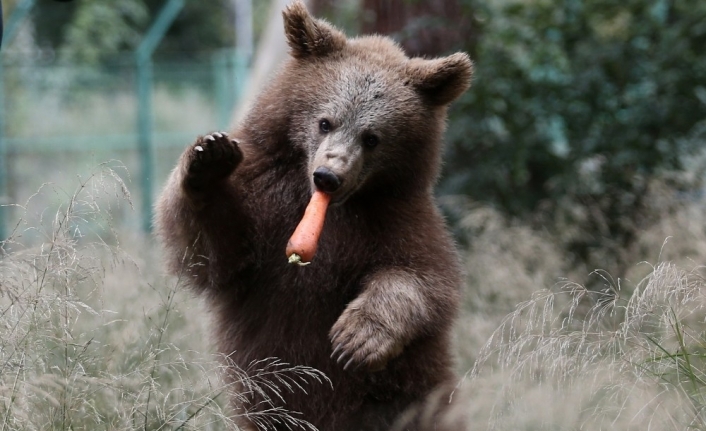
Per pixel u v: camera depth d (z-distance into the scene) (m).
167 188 9.16
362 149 8.98
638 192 18.08
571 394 8.63
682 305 8.97
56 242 8.16
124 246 14.87
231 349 9.30
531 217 18.11
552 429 8.78
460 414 9.24
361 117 8.99
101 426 7.93
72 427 7.60
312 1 19.78
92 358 8.44
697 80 18.69
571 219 17.86
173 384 9.72
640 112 18.86
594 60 19.25
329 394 9.09
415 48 18.61
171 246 9.07
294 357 9.08
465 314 13.54
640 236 15.78
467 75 9.49
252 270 9.20
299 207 9.22
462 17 18.83
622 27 19.50
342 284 9.15
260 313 9.19
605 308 9.11
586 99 19.28
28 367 7.73
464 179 18.81
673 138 18.72
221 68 34.22
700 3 19.00
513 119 19.17
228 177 8.57
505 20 19.25
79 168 29.73
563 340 8.76
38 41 44.50
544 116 19.22
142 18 49.84
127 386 8.30
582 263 16.58
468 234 17.91
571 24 19.72
